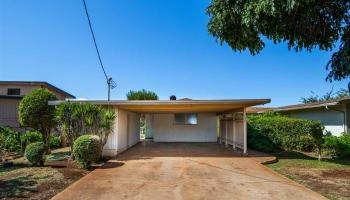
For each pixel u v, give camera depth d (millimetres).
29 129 17125
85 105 10625
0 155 10648
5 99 18750
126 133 15031
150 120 23031
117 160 10992
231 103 11508
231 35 7406
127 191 6496
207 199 5918
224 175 8234
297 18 6801
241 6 6703
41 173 8359
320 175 8586
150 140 21688
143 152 13648
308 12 6590
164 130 20578
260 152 13703
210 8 7223
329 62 6574
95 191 6477
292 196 6160
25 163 10023
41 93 12914
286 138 15117
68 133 10562
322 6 6613
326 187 7078
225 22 7102
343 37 6430
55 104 11664
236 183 7273
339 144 12586
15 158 11398
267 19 6695
